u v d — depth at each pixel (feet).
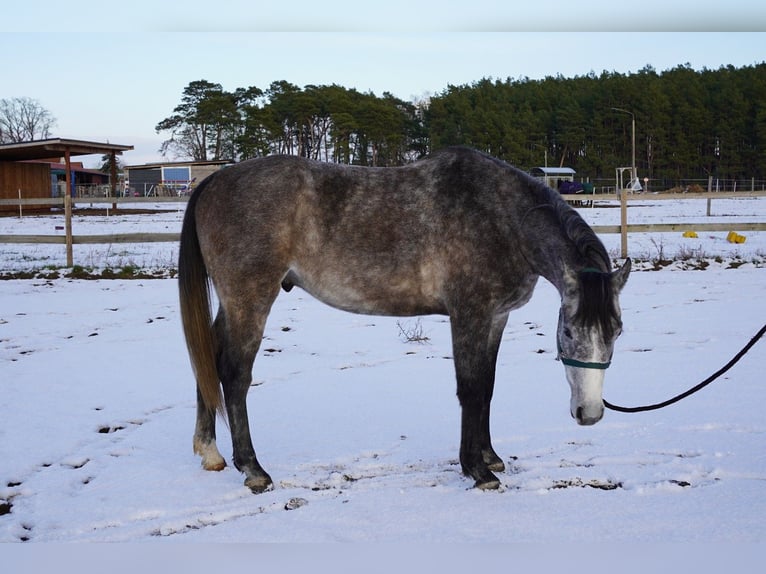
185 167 148.66
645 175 223.71
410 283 12.37
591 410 10.00
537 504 10.80
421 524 10.15
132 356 20.06
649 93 225.76
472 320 11.97
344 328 24.32
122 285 33.12
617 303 10.22
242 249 11.91
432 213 12.24
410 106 217.56
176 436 13.92
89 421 14.52
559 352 10.75
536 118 219.00
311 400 16.08
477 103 227.61
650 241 48.85
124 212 90.84
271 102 196.95
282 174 12.26
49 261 41.19
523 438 13.58
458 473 12.14
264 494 11.33
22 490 11.28
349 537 9.76
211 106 199.41
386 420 14.71
